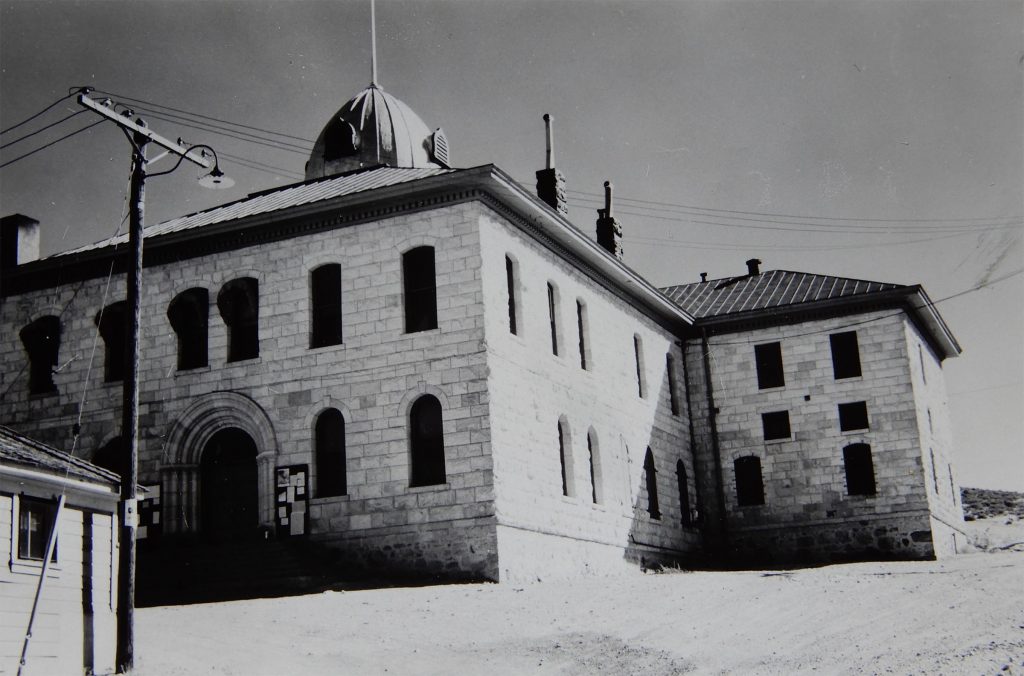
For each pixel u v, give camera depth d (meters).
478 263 29.36
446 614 22.44
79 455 32.66
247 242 32.03
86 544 18.39
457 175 29.42
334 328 30.94
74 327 33.75
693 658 18.84
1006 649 18.31
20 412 33.75
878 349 42.06
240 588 27.55
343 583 27.59
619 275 37.62
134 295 18.84
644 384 40.06
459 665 18.23
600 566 33.22
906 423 41.12
